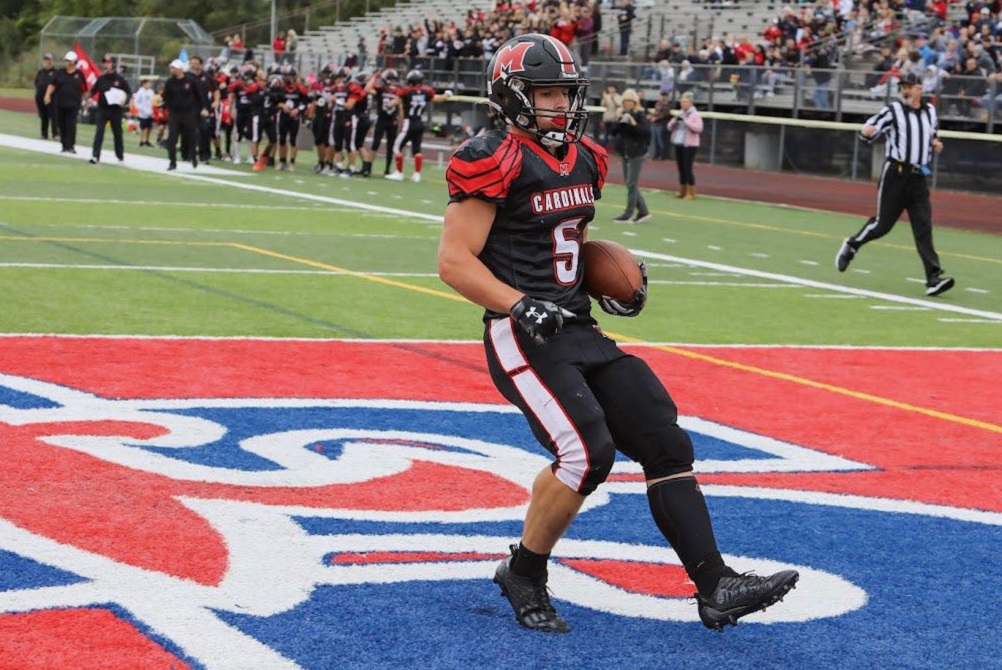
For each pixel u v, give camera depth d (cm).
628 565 552
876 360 1067
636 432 471
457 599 501
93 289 1200
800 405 891
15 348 931
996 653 473
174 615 466
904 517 645
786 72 3372
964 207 2652
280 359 948
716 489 680
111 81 2784
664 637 474
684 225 2131
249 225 1822
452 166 473
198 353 952
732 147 3525
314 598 492
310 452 705
